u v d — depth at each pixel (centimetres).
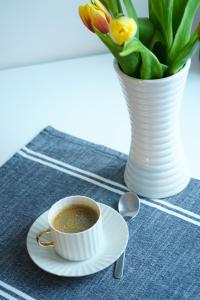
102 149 118
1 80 146
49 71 147
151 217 103
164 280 92
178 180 105
